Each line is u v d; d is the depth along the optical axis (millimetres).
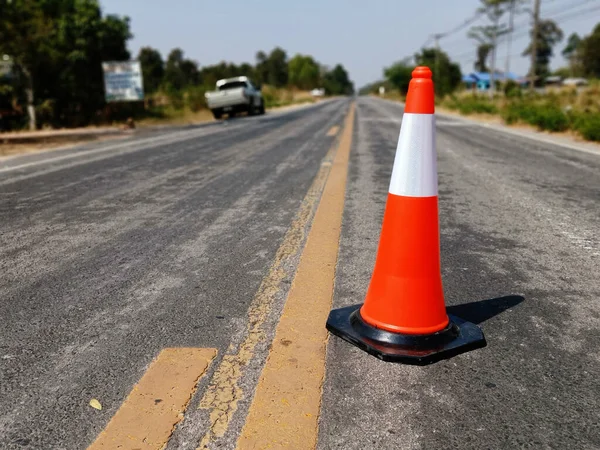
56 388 1722
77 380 1769
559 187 5477
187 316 2270
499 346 2016
